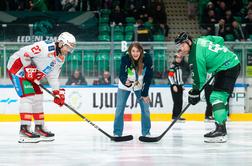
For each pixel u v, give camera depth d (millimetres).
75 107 13109
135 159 6453
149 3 17516
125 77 7934
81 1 17641
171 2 19453
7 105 13000
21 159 6461
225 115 8164
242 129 10539
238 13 18219
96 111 13164
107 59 13398
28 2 17469
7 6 17281
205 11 17344
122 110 8203
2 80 13148
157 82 13484
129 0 17688
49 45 7738
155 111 13281
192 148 7430
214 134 8070
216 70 7926
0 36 15117
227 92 8008
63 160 6383
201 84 7758
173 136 9000
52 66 7859
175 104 12625
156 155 6777
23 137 8031
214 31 15320
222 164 6113
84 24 17094
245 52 13578
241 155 6812
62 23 17031
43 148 7418
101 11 17547
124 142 8086
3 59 13117
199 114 13242
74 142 8094
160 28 16281
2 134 9367
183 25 18781
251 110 13672
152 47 13414
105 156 6684
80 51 13398
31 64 8039
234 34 15648
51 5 17641
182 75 13477
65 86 13117
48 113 12953
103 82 13375
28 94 7957
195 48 7676
